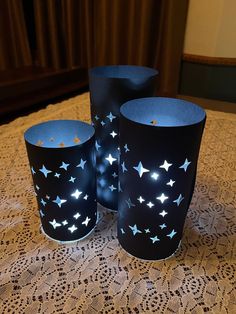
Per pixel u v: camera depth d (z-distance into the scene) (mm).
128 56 1675
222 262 506
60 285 454
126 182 464
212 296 441
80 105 1176
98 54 1768
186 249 535
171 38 1479
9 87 1345
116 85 489
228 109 1523
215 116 1091
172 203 458
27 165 781
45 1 1771
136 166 431
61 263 496
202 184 721
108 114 525
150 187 441
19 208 626
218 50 1470
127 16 1569
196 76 1589
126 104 451
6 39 1971
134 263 502
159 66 1620
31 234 559
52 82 1576
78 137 565
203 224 598
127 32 1617
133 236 497
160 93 1641
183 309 421
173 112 488
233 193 692
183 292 448
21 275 470
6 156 814
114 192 612
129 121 403
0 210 619
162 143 394
